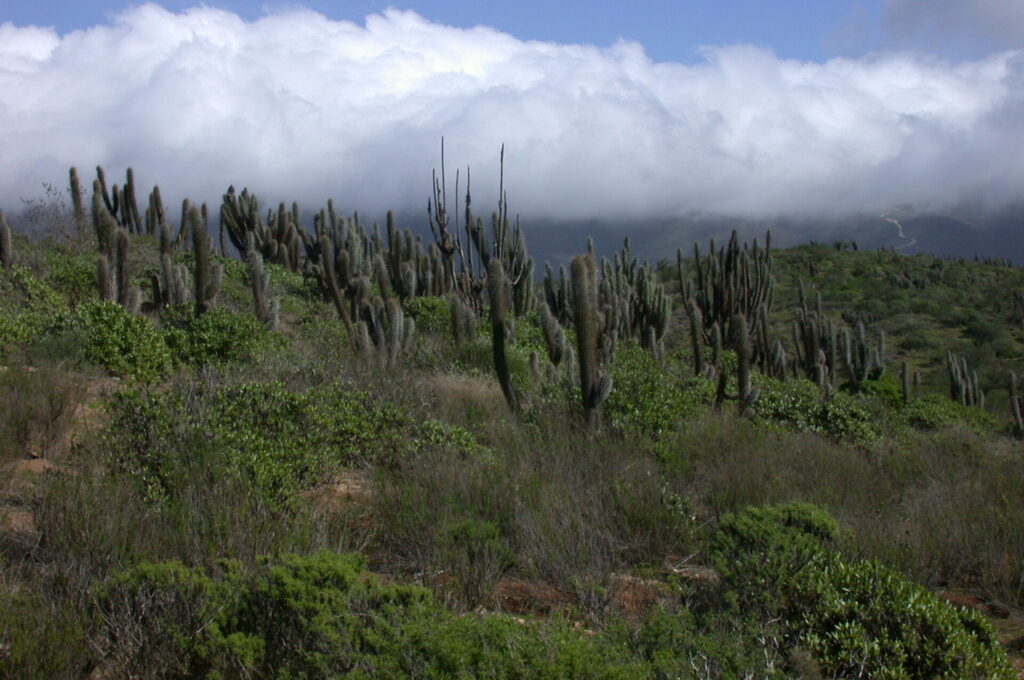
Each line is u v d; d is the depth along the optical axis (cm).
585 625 436
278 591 378
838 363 2795
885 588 470
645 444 830
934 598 468
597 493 650
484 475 653
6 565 443
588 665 338
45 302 1205
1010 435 1819
